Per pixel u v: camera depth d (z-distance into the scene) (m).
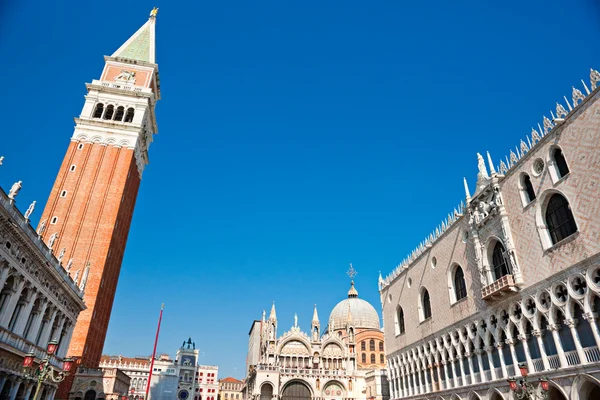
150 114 94.69
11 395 38.47
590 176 34.81
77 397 64.31
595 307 33.91
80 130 83.69
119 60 94.19
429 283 61.69
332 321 113.50
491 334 46.38
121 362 125.31
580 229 35.31
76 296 53.38
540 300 39.47
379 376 91.25
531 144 42.34
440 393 55.88
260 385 93.44
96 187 79.62
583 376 34.12
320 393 96.06
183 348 143.38
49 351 28.70
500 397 45.03
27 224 37.28
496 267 46.94
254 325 120.69
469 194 52.16
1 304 35.59
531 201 41.56
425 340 61.47
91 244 75.06
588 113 35.56
